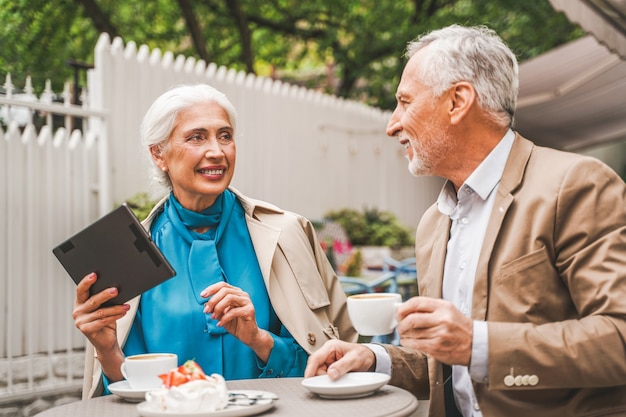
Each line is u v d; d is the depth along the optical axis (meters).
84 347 5.64
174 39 14.86
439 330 1.77
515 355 1.76
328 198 9.27
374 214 9.50
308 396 1.92
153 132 2.60
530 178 1.99
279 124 8.42
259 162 8.12
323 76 18.11
